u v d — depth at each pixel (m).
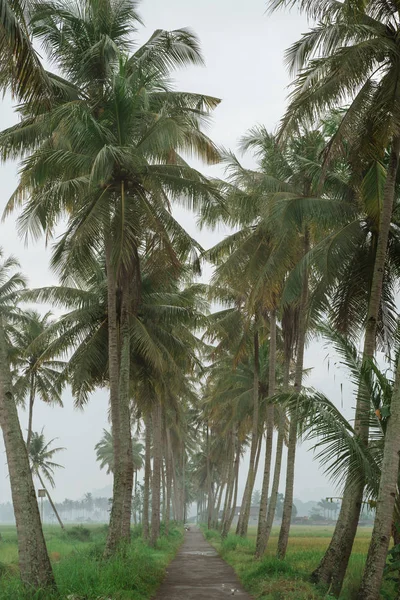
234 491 51.59
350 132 14.30
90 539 57.91
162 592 15.54
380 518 12.33
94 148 19.56
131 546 21.77
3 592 10.53
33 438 69.25
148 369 29.28
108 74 20.58
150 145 19.58
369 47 13.69
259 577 16.98
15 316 42.03
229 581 18.34
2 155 19.48
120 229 19.20
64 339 26.45
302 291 21.72
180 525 80.12
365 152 14.78
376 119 14.10
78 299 26.30
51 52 20.94
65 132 18.75
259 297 21.50
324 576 15.41
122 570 14.96
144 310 27.58
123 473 20.81
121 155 17.94
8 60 9.91
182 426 59.19
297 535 65.25
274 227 19.83
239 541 33.88
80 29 20.77
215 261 25.77
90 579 13.20
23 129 19.45
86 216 19.12
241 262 23.55
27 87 10.26
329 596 12.96
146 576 16.97
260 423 44.06
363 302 18.55
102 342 26.47
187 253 21.16
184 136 20.17
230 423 47.78
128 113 19.91
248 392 38.66
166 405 41.38
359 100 14.22
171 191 20.27
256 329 29.59
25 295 26.39
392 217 17.81
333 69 14.04
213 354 33.25
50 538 53.88
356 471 13.49
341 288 18.47
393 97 13.70
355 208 18.06
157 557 25.66
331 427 13.48
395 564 13.21
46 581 11.35
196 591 15.80
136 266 21.97
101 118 20.22
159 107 21.83
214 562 26.05
